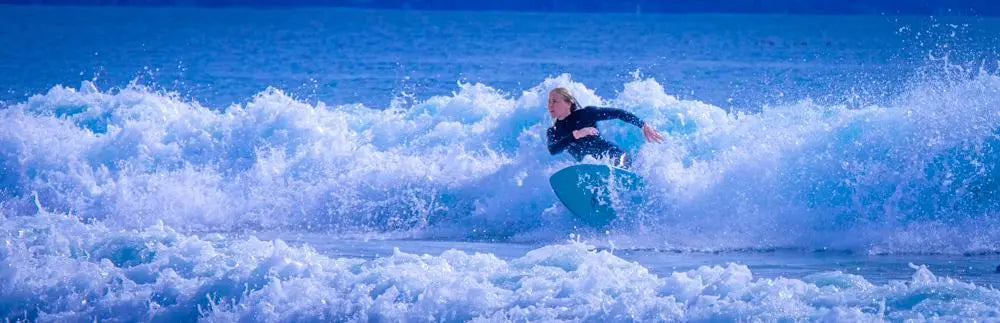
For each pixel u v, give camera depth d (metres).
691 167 31.95
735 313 15.90
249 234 31.66
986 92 30.16
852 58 142.62
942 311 15.59
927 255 25.03
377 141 39.25
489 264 20.06
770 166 29.97
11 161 38.06
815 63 133.38
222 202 34.66
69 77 111.75
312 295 17.81
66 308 18.75
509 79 112.75
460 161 34.62
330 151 36.44
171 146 38.47
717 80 108.50
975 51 148.62
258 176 35.94
